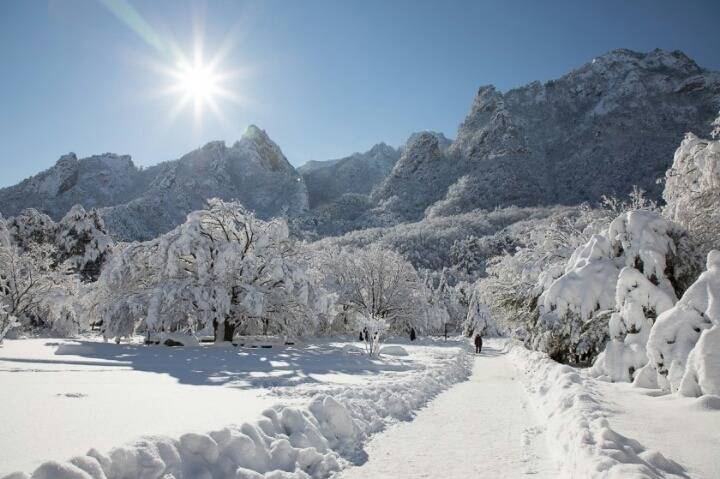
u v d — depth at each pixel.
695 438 5.41
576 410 6.77
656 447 5.05
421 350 33.66
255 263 30.69
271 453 5.29
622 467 3.92
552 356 18.19
